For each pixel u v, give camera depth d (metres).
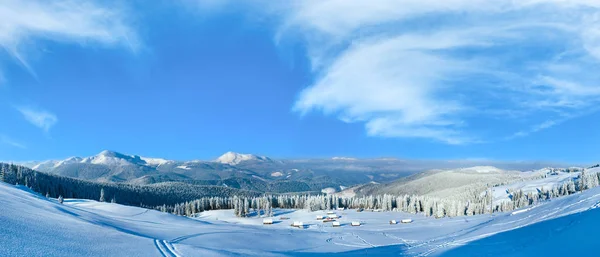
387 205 185.62
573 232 31.17
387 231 102.44
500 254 31.92
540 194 153.25
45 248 20.16
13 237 20.47
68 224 29.12
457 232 77.81
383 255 46.19
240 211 163.50
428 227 105.38
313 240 75.69
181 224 80.38
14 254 17.88
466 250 37.78
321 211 181.62
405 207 174.38
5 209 27.39
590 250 24.67
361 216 161.12
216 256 28.44
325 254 49.12
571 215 40.94
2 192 38.25
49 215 31.58
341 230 110.12
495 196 190.50
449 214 140.12
